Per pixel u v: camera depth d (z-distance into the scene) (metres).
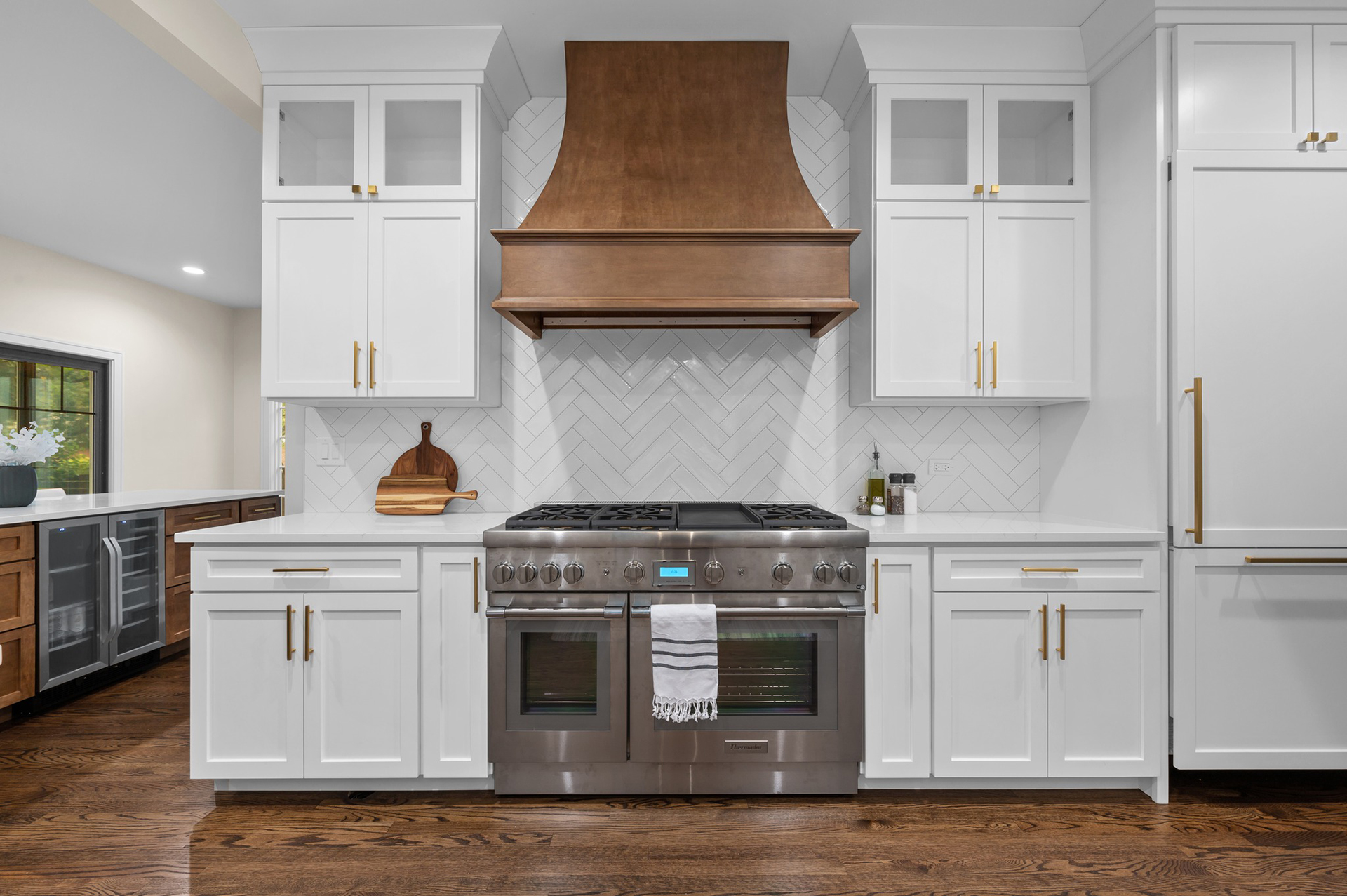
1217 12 2.13
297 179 2.65
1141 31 2.20
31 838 1.96
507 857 1.88
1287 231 2.14
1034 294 2.48
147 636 3.55
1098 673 2.16
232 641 2.15
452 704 2.17
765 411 2.81
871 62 2.46
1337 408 2.14
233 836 1.97
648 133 2.39
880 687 2.18
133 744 2.60
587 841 1.95
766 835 1.99
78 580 3.14
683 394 2.80
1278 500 2.14
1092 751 2.16
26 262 4.61
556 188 2.32
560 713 2.15
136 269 5.26
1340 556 2.12
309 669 2.15
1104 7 2.30
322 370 2.46
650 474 2.80
